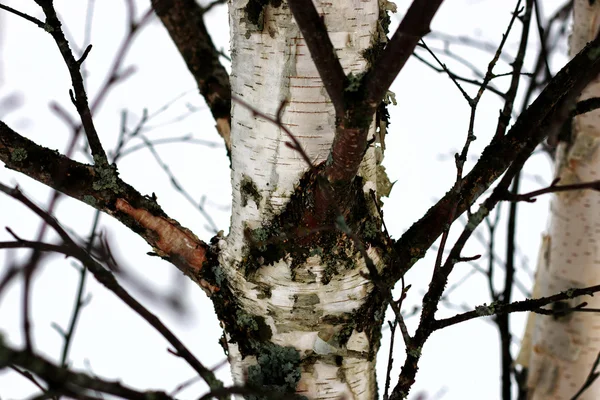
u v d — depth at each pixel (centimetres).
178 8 268
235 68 196
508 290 322
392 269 213
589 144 298
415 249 215
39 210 120
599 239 304
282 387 202
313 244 193
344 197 178
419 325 179
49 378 98
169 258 216
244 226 201
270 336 204
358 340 206
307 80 184
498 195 155
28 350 95
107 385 107
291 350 202
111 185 207
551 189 145
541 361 328
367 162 199
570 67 198
